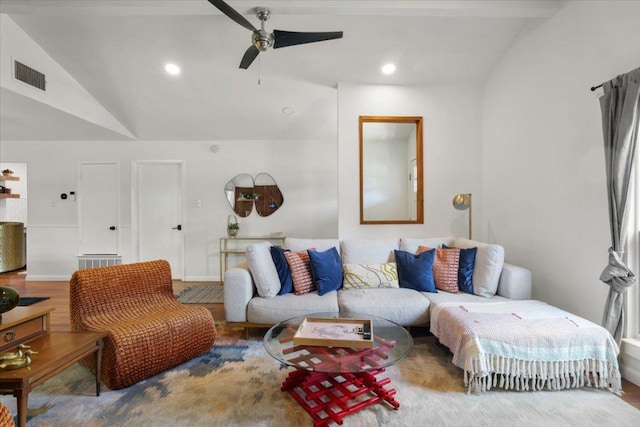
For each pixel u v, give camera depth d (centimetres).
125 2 241
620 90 207
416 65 357
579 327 198
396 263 311
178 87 388
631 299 214
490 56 349
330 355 171
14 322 169
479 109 392
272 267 288
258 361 236
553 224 280
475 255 294
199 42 320
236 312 268
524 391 195
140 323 213
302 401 180
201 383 206
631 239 214
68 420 169
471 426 165
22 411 144
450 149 392
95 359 197
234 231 501
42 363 154
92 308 221
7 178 642
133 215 513
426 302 265
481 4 258
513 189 335
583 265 249
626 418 171
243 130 491
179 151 518
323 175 526
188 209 518
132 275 243
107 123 435
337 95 394
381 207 652
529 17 291
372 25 302
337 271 300
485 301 256
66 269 511
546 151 288
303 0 249
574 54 255
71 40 316
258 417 172
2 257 559
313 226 525
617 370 192
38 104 334
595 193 238
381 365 162
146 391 196
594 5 237
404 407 180
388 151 654
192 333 232
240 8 253
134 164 514
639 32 205
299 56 339
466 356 193
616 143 209
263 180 523
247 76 371
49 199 510
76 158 511
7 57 292
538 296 298
